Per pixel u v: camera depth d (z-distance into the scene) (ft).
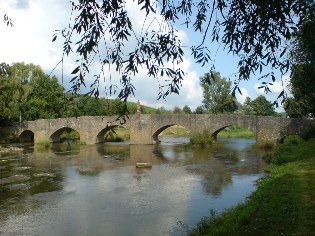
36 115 231.71
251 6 20.56
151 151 156.66
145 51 20.65
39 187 83.35
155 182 87.81
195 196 72.38
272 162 107.24
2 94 214.90
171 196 72.95
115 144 193.36
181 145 182.39
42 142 197.16
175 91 21.45
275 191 57.16
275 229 38.50
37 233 52.34
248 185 81.66
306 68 25.93
